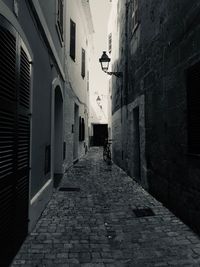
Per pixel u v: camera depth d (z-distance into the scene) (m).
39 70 4.70
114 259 3.03
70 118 11.27
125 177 8.93
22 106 3.35
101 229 3.99
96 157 16.50
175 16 4.53
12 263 2.89
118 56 11.89
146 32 6.55
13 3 2.97
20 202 3.25
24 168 3.47
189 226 4.02
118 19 11.86
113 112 14.13
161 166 5.40
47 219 4.45
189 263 2.93
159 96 5.48
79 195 6.25
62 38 8.37
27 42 3.63
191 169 3.92
